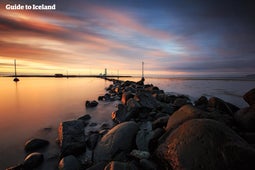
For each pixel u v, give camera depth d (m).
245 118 6.02
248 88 29.27
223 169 2.84
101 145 4.69
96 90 23.67
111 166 3.29
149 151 4.51
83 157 4.74
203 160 3.03
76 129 5.82
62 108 11.58
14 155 4.90
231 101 15.79
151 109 9.68
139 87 23.09
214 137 3.24
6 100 14.66
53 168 4.25
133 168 3.37
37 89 23.92
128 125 5.20
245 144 3.16
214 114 6.19
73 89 24.69
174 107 10.78
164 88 29.28
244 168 2.82
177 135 3.78
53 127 7.42
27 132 6.77
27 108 11.45
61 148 4.81
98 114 9.93
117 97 16.80
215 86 33.94
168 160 3.52
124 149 4.50
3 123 7.98
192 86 34.47
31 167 4.22
